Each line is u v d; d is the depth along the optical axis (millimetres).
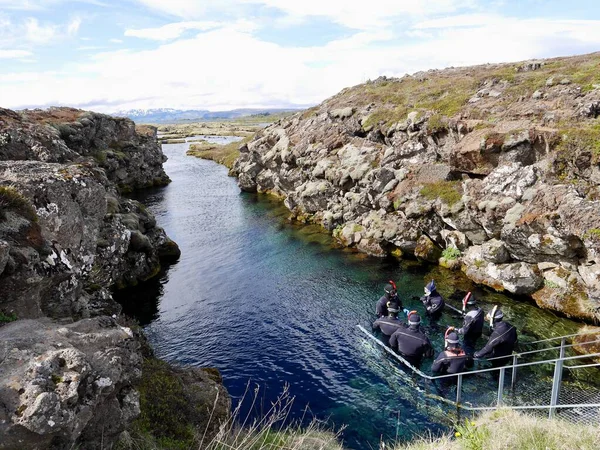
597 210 14680
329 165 30500
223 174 58312
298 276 21250
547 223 15859
